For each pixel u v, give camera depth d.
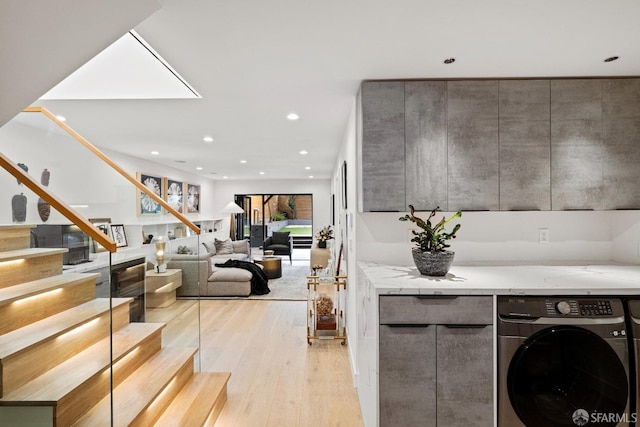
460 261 2.68
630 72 2.28
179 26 1.72
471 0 1.52
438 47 1.95
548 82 2.35
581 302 1.82
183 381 2.47
